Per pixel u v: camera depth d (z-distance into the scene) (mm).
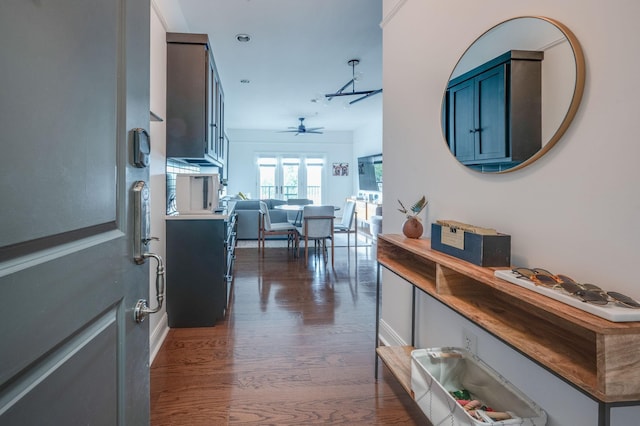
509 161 1274
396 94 2258
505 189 1315
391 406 1730
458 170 1610
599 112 951
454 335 1662
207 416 1646
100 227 709
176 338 2514
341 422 1613
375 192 7891
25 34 493
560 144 1078
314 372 2047
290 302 3305
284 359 2203
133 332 861
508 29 1278
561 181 1073
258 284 3906
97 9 688
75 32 616
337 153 9469
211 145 3117
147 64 945
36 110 518
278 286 3836
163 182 2691
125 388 813
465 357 1493
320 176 9484
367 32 3396
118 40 781
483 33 1420
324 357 2230
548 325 1048
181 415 1650
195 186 2814
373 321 2844
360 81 4949
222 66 4328
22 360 486
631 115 870
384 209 2449
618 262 905
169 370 2066
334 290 3697
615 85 907
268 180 9258
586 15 984
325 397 1802
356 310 3100
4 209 455
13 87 471
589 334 943
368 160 8133
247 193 9117
